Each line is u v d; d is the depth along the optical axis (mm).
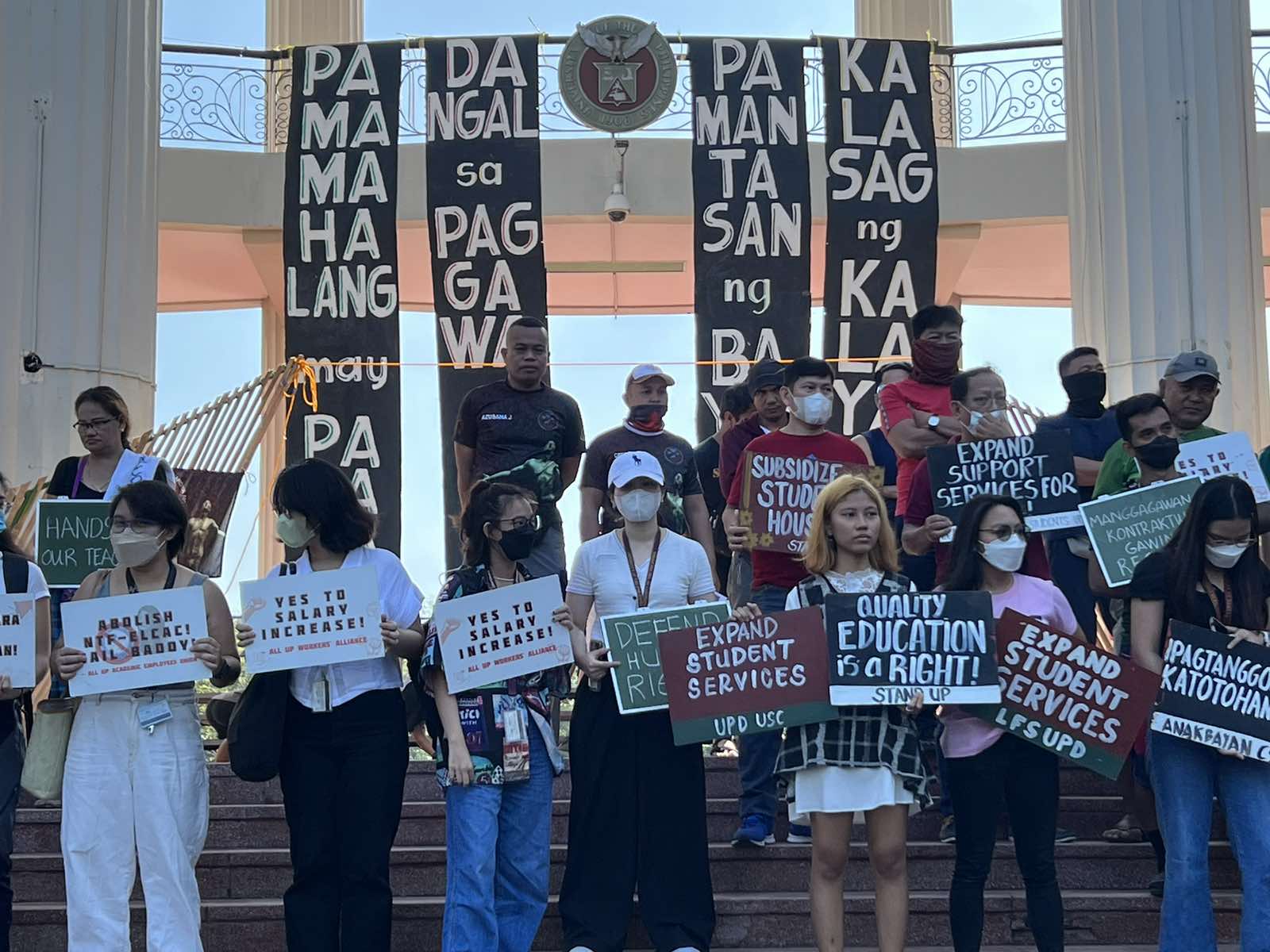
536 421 7145
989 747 5504
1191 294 9422
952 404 6680
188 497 8172
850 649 5383
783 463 6410
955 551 5656
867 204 11508
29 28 9695
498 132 11664
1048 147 14250
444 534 11312
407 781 7309
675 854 5727
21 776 5648
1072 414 7379
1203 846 5336
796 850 6570
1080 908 6332
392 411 11469
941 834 6773
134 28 9938
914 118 11625
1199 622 5402
